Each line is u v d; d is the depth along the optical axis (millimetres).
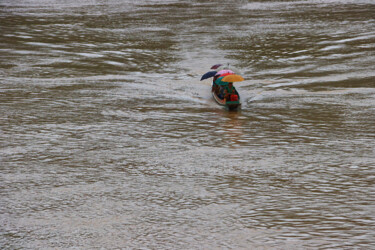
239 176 52125
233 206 44594
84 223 41656
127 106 81688
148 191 48438
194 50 132875
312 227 40031
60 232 40156
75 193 48000
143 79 102750
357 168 53906
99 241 38594
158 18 184000
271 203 45094
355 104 82688
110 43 141125
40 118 73750
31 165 55531
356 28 156500
